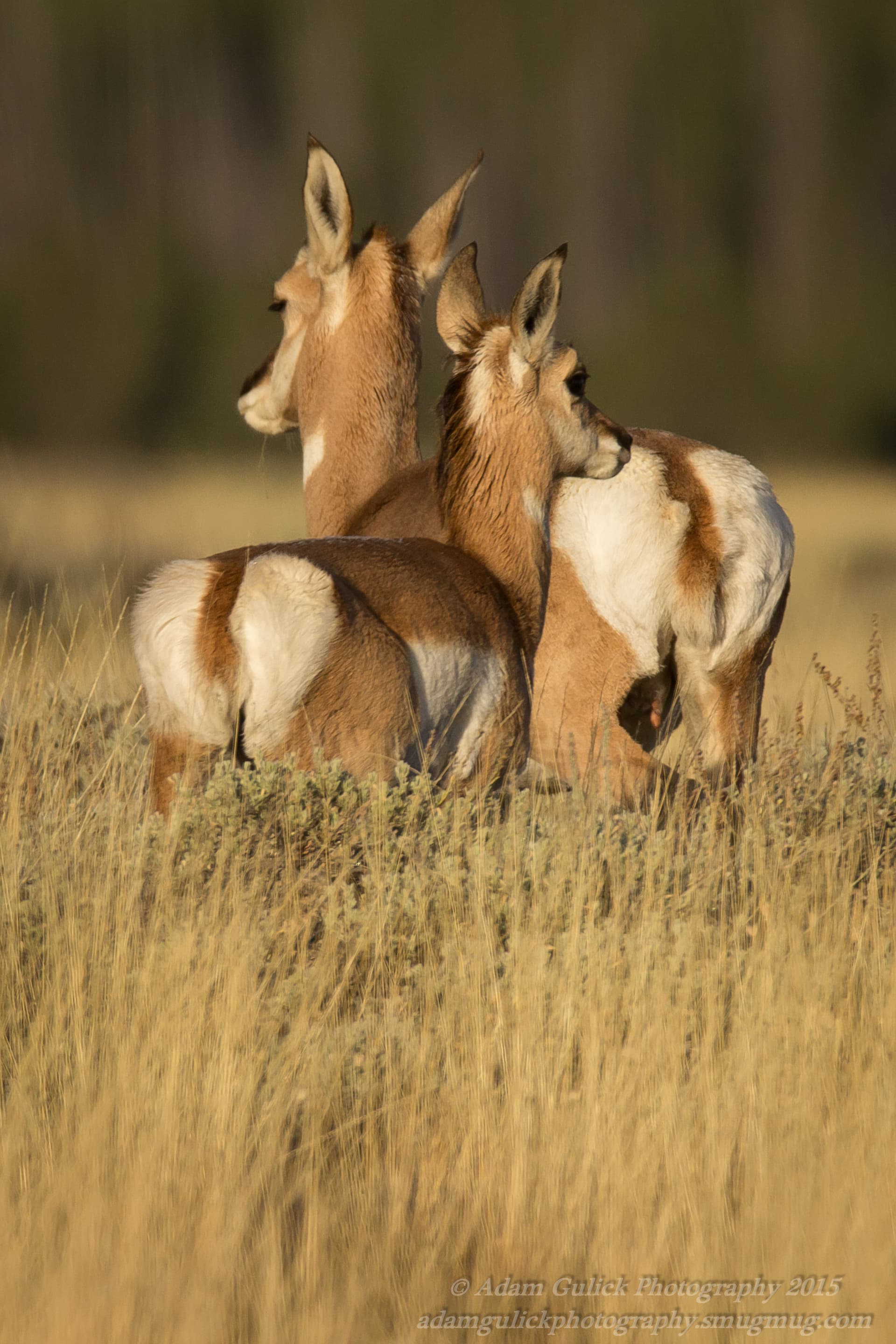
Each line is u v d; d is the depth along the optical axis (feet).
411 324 100.83
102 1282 45.83
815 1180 52.60
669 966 64.18
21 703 92.32
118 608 162.40
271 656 66.74
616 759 91.09
